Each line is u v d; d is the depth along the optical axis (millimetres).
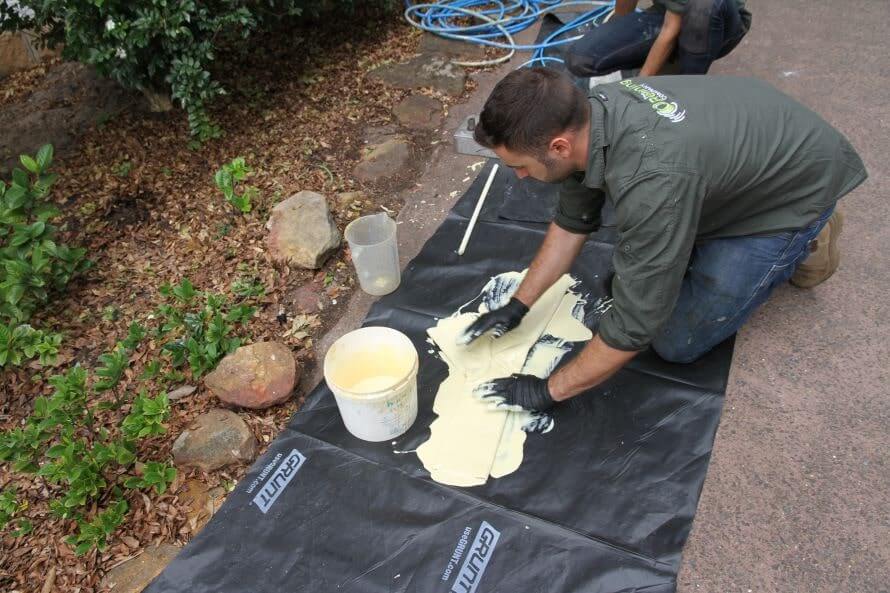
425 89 3250
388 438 1780
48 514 1704
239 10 2576
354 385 1812
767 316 2068
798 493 1627
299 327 2160
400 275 2301
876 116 2869
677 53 2711
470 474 1689
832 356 1938
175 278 2342
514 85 1323
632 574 1478
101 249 2471
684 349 1848
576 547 1534
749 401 1840
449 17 3871
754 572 1489
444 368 1972
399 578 1514
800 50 3355
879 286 2133
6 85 3268
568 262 1925
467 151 2844
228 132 2975
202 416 1843
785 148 1509
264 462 1754
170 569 1549
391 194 2699
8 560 1611
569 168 1470
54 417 1666
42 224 2115
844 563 1493
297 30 3650
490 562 1524
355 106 3162
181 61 2566
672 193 1326
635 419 1795
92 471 1643
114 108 3076
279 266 2357
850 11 3650
